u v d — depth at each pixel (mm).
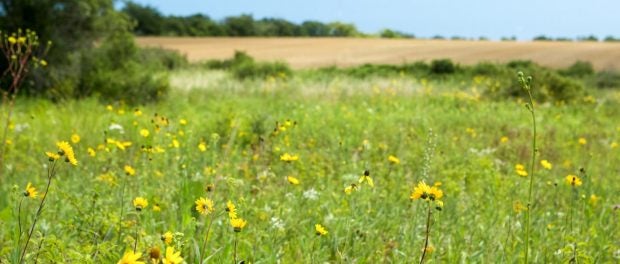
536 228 4594
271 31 103688
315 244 3842
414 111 14531
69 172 5934
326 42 70375
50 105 13953
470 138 10836
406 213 4832
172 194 4996
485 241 4309
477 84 22312
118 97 15141
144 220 3943
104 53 17578
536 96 17484
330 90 18359
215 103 15539
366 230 4301
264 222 4230
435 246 4082
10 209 3793
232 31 96562
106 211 3824
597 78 28484
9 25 16516
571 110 16375
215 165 6227
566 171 8172
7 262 2920
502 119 13711
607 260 4195
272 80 19578
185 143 7359
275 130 7730
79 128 9461
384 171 6820
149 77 15930
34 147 7863
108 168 6250
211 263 3389
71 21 17312
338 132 10375
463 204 5305
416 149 8664
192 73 24703
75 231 3709
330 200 5086
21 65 6398
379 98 17312
